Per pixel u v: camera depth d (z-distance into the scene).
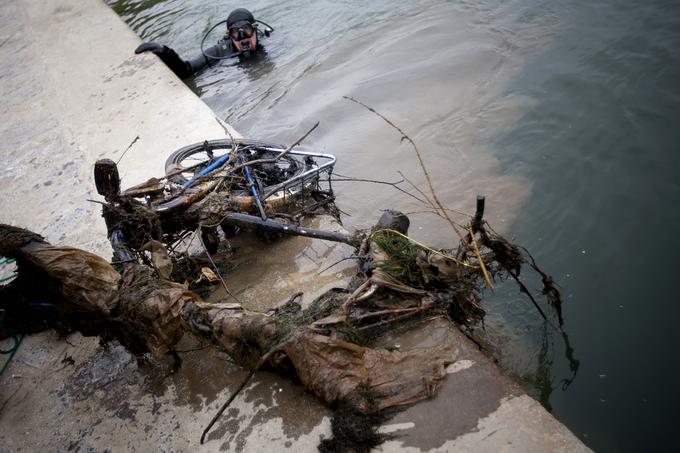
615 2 8.12
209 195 4.33
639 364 3.89
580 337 4.14
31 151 7.22
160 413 3.45
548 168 5.75
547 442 2.81
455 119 6.74
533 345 4.10
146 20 12.73
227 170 4.69
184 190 4.38
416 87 7.52
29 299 3.84
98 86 8.45
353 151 6.62
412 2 10.19
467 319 3.72
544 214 5.25
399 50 8.62
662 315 4.18
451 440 2.89
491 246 3.55
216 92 8.95
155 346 3.39
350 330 3.30
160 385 3.61
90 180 6.25
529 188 5.57
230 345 3.20
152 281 3.48
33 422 3.63
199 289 4.29
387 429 2.97
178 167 4.93
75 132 7.36
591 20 7.91
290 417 3.18
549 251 4.90
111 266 3.69
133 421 3.45
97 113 7.71
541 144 6.06
